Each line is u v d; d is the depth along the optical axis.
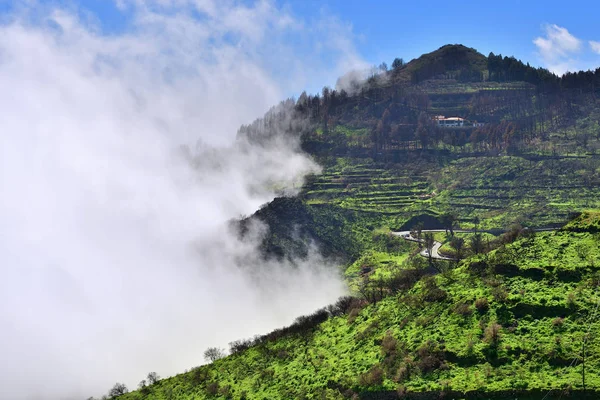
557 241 153.38
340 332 168.38
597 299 126.81
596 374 109.19
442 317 141.00
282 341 183.62
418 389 120.00
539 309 129.38
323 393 136.50
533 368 115.56
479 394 113.19
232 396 158.25
